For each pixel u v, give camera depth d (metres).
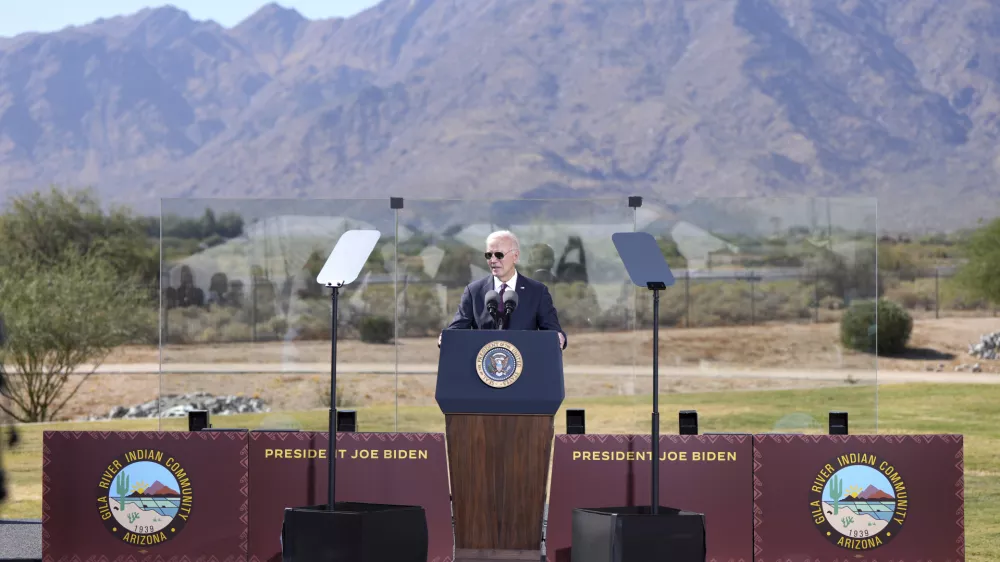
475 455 5.89
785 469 5.92
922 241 77.56
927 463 5.87
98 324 26.52
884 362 35.12
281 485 6.00
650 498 5.95
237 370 8.13
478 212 8.40
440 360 5.88
